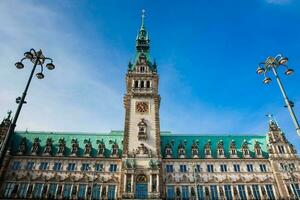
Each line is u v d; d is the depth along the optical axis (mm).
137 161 78875
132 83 96875
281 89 37750
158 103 93188
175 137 95375
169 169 83125
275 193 78938
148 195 72500
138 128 85625
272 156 84812
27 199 74562
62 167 82125
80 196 77188
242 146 89562
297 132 33750
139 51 112062
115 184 79750
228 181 81000
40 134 93688
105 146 90000
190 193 78438
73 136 94188
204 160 85312
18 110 31859
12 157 82625
